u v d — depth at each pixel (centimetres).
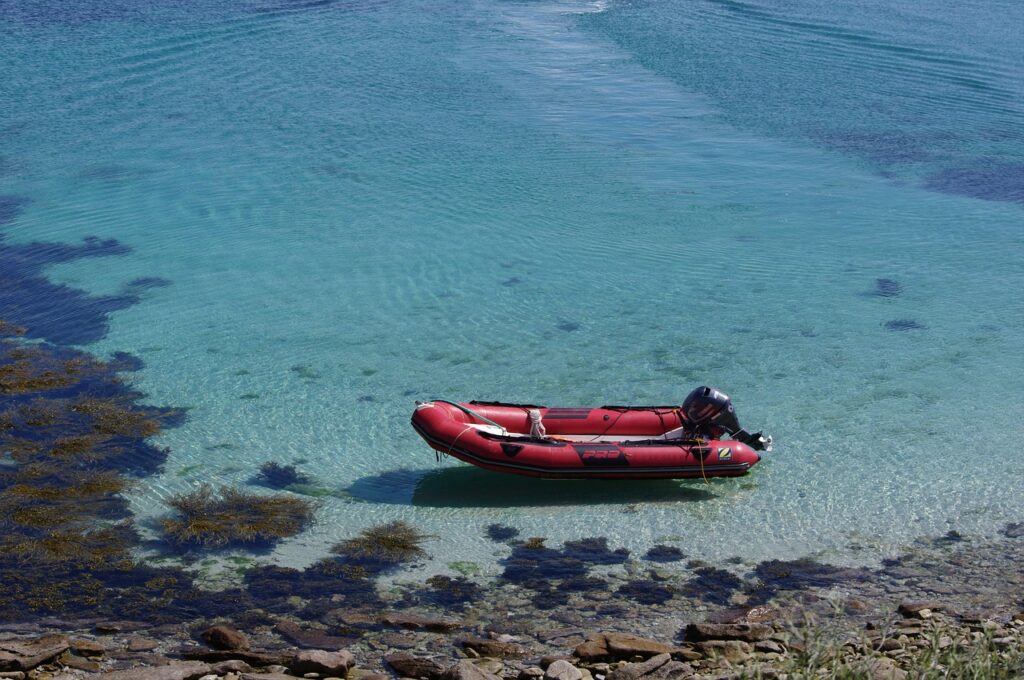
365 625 849
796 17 3672
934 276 1831
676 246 1970
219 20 3494
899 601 895
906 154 2519
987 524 1046
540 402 1339
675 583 932
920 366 1458
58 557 941
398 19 3662
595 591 917
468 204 2169
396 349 1505
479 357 1481
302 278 1788
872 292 1758
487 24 3641
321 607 877
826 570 957
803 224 2092
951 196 2258
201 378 1385
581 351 1508
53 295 1677
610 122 2720
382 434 1241
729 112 2816
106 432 1205
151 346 1490
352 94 2883
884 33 3444
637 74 3125
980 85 3002
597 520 1054
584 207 2164
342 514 1053
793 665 625
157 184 2242
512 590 917
